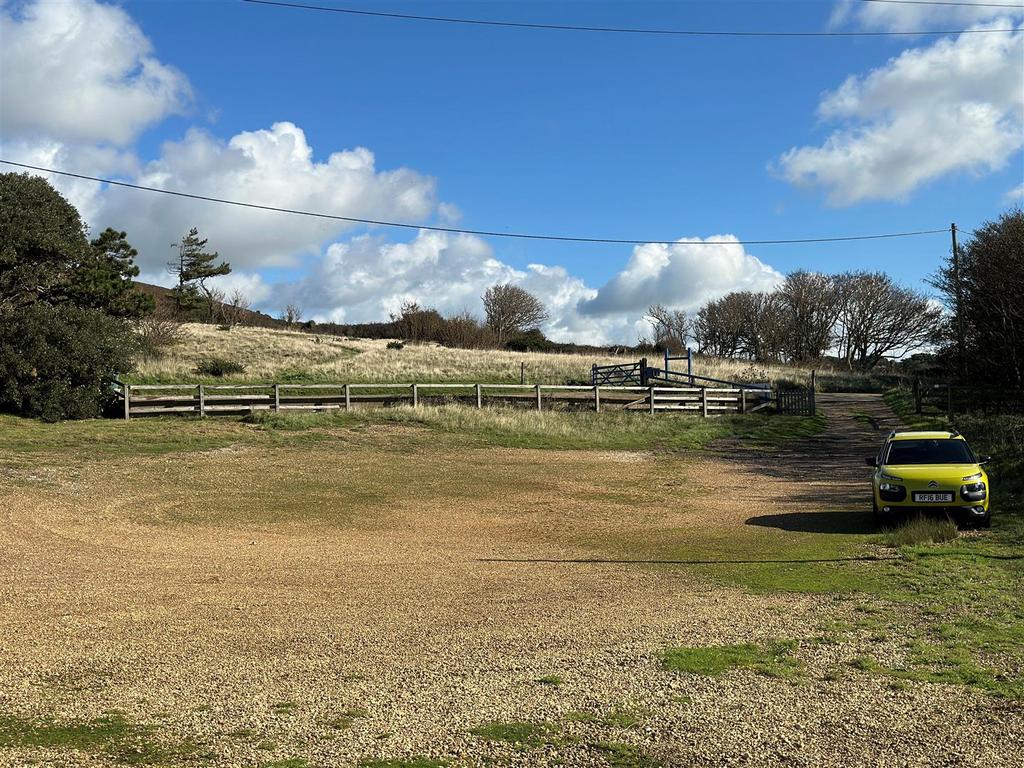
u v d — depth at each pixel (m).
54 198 35.88
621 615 8.86
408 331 72.94
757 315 88.19
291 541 13.62
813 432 32.62
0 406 27.33
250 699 6.18
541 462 24.30
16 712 5.81
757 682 6.59
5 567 10.99
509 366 50.84
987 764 5.05
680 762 5.11
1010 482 17.02
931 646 7.52
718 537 14.10
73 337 27.69
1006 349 28.23
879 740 5.43
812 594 9.73
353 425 28.45
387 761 5.08
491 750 5.27
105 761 4.99
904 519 14.05
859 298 81.31
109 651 7.39
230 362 42.72
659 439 29.61
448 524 15.50
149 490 17.75
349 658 7.27
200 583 10.38
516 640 7.87
